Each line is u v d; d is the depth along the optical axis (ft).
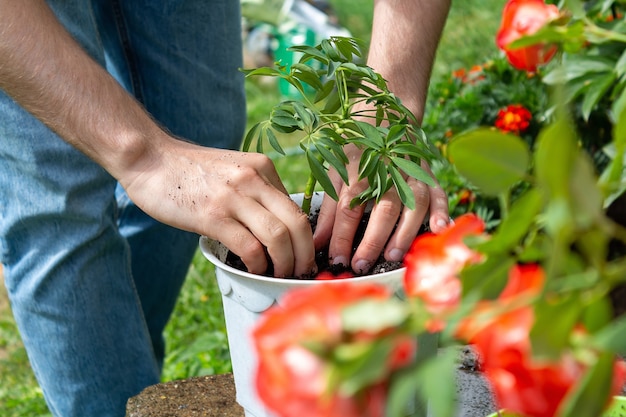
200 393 4.66
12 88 3.89
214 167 3.76
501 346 1.50
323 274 3.89
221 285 3.83
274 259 3.68
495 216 7.22
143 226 6.25
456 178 7.22
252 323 3.70
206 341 7.72
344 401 1.38
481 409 4.08
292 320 1.42
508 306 1.44
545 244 1.58
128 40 5.92
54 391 5.52
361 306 1.40
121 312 5.44
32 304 5.22
